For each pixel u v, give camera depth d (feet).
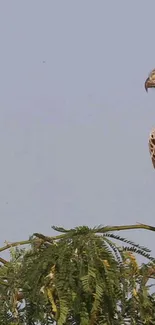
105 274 44.29
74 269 44.37
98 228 46.57
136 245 46.01
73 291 44.09
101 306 44.55
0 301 46.03
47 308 45.39
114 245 45.70
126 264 45.32
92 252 44.80
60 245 45.75
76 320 45.16
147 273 45.88
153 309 46.19
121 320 45.09
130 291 44.96
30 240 47.78
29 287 45.32
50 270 44.91
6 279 46.42
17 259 47.06
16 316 45.68
